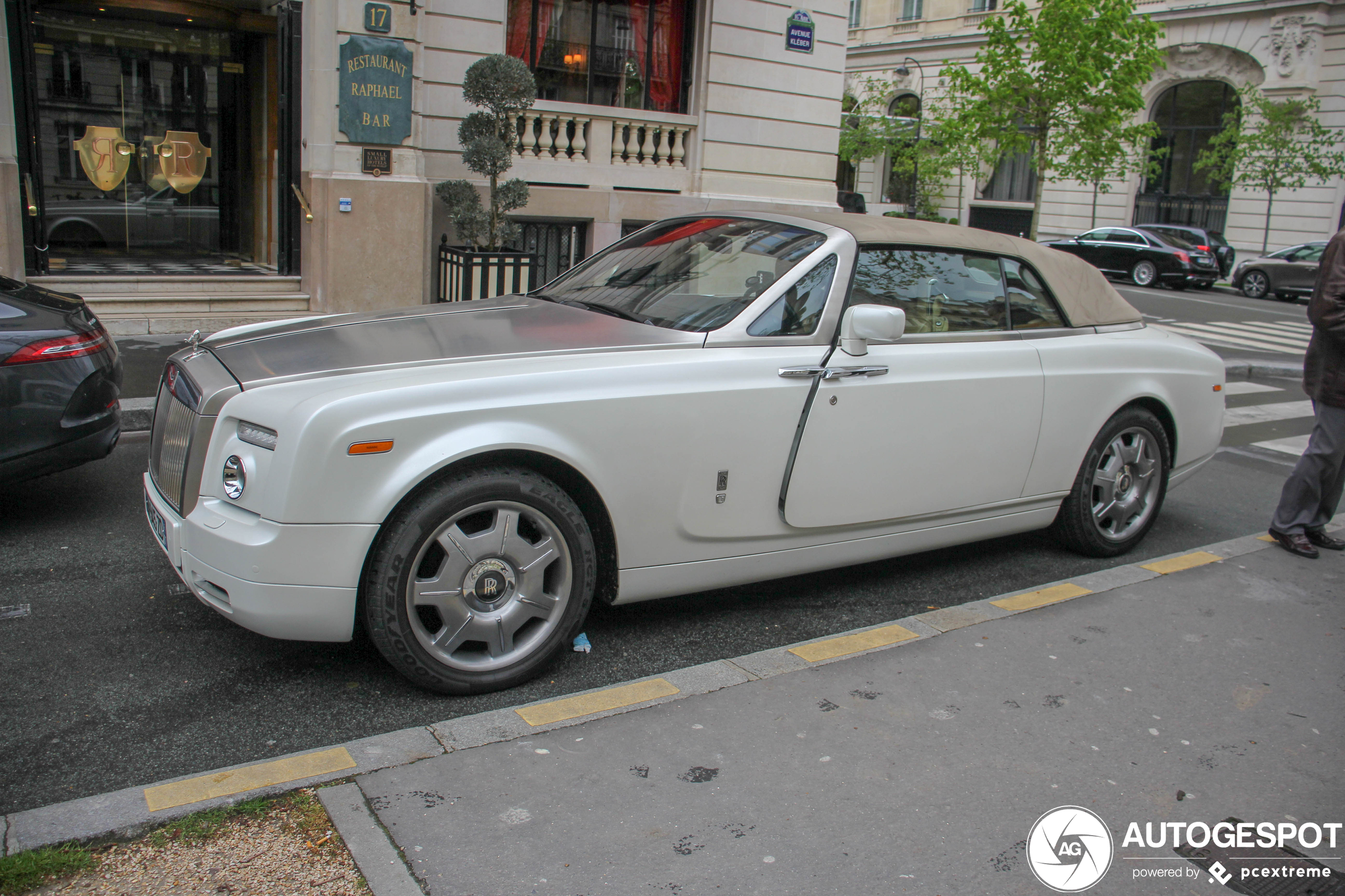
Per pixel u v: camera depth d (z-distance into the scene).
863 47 38.88
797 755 3.10
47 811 2.60
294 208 10.86
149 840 2.54
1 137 9.31
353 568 3.13
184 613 4.00
